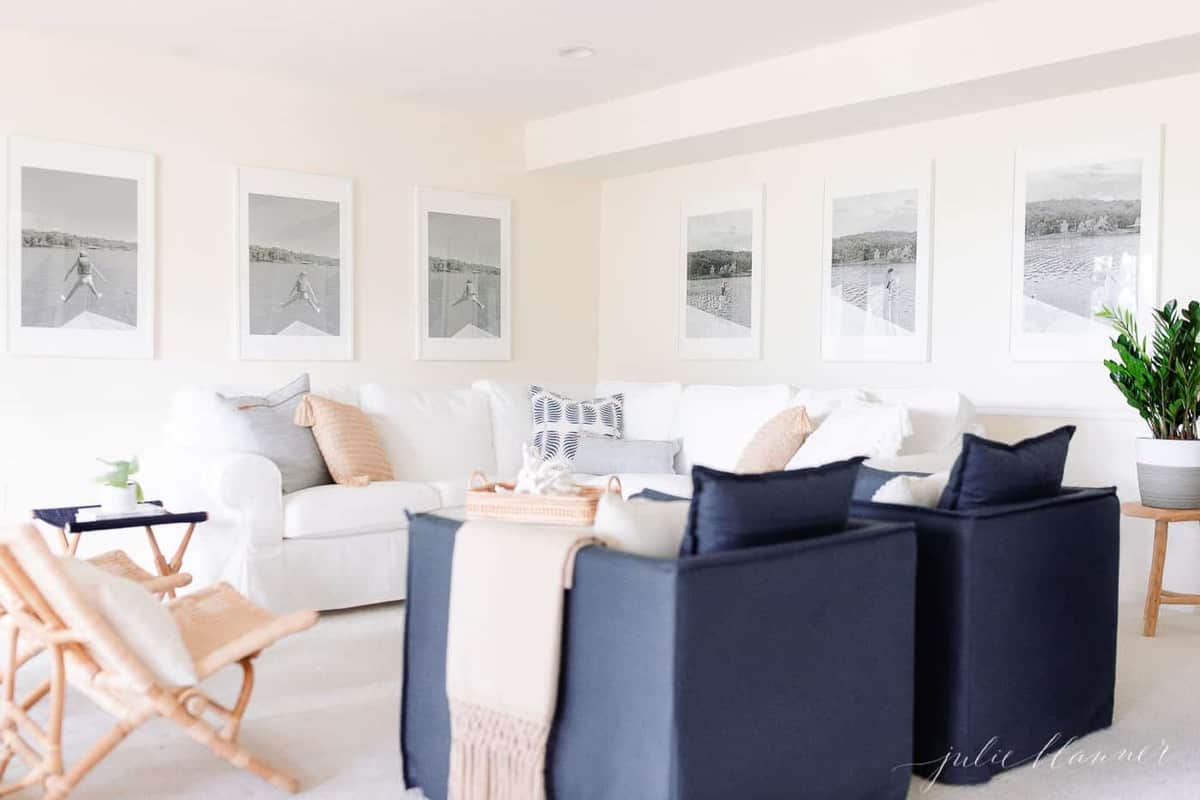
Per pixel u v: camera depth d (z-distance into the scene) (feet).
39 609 7.85
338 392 16.70
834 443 13.98
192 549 14.15
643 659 6.72
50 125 16.39
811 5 14.79
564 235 23.20
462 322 21.49
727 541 7.09
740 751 6.93
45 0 14.75
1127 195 15.40
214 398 14.80
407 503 14.96
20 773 8.75
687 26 15.76
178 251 17.72
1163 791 8.61
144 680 7.79
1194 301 13.91
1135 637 13.67
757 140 19.19
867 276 18.61
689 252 21.77
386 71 18.26
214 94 18.04
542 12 15.14
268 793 8.36
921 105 16.48
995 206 16.88
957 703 8.68
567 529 7.66
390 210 20.38
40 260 16.29
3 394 16.08
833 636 7.55
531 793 7.23
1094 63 14.15
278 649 12.62
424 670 8.30
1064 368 16.12
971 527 8.66
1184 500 13.70
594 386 19.51
